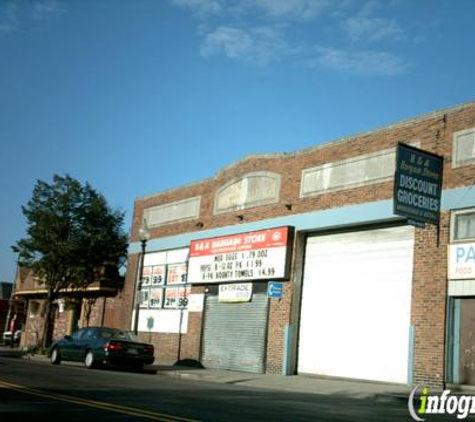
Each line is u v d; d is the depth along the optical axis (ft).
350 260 69.77
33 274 118.42
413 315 59.98
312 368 71.31
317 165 74.18
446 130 60.59
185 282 93.61
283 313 74.84
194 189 95.66
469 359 55.11
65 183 113.91
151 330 98.89
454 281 57.16
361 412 38.73
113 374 62.44
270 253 77.41
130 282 106.42
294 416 34.17
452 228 58.23
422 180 58.23
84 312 125.08
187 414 32.55
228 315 83.82
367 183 67.36
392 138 65.72
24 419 29.09
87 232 113.50
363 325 66.59
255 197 82.74
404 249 63.93
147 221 105.29
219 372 73.87
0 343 176.86
